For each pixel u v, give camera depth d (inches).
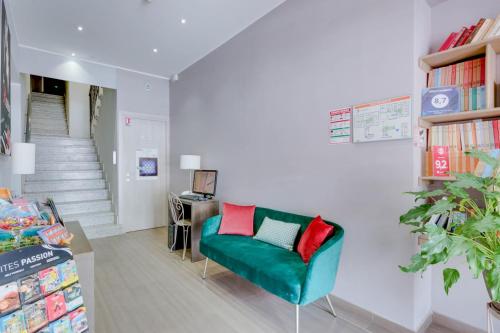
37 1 113.7
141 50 163.9
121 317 88.7
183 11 123.4
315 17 105.7
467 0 82.0
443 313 85.1
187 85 191.8
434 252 50.7
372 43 88.4
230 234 121.8
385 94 85.3
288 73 116.6
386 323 84.0
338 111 97.7
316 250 82.6
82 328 44.6
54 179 213.8
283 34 118.9
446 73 81.4
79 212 197.2
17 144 102.6
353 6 93.4
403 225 81.1
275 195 122.9
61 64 170.2
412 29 79.8
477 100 75.0
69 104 281.6
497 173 57.0
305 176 109.5
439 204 57.6
